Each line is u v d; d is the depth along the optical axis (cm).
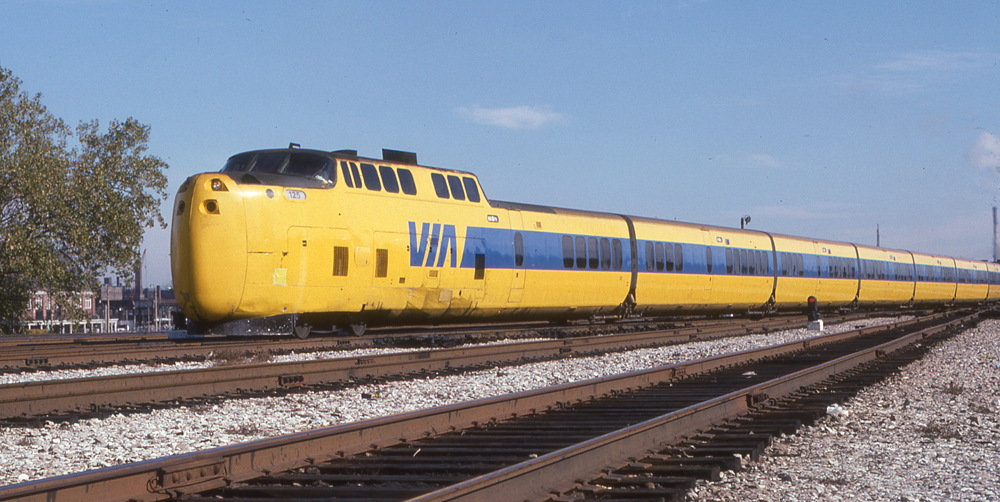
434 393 1147
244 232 1670
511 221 2312
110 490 500
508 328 2703
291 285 1739
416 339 1916
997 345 2184
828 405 1027
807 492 601
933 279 5466
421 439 752
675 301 3034
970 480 651
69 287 3341
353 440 700
